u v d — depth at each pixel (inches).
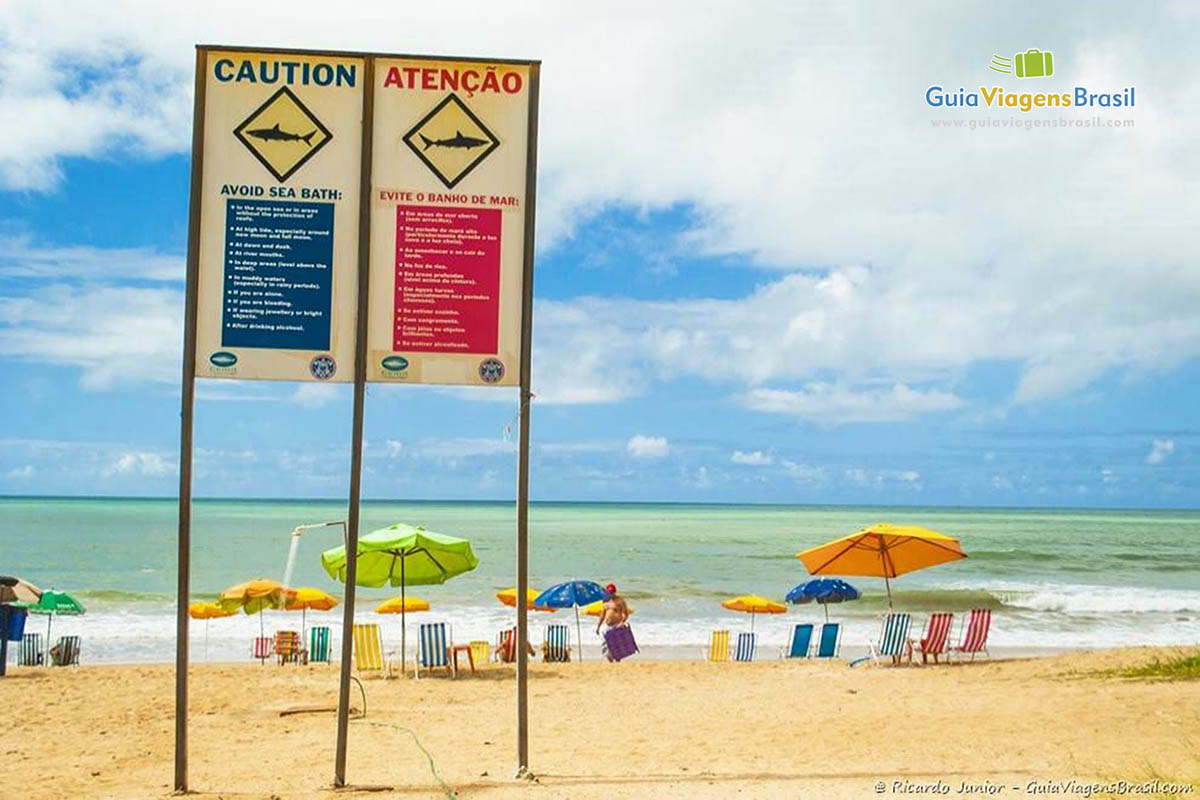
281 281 281.7
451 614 1181.7
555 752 359.9
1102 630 1066.7
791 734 382.0
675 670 670.5
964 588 1587.1
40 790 297.0
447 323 285.1
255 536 2566.4
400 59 285.6
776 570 1889.8
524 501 295.9
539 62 289.1
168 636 971.3
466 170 286.5
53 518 3371.1
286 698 524.7
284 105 283.6
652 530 3189.0
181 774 282.4
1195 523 4483.3
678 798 260.5
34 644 755.4
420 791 280.1
